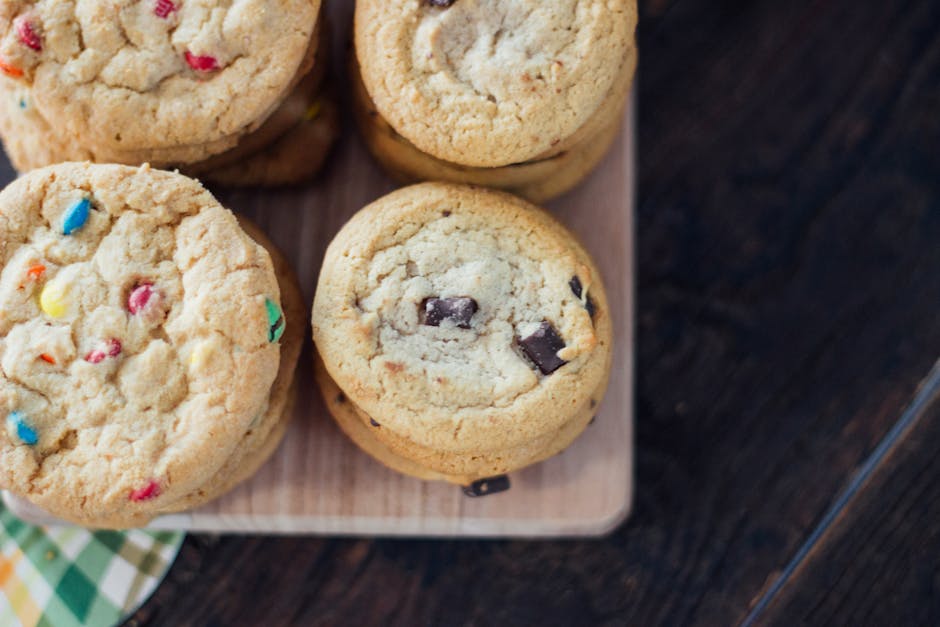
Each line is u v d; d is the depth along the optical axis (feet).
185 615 1.62
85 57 1.35
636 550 1.64
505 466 1.41
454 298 1.38
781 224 1.69
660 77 1.70
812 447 1.65
